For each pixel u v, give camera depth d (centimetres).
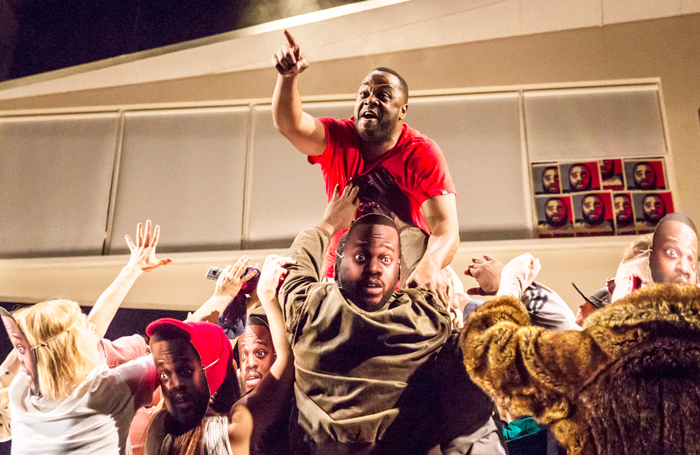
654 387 113
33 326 229
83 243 256
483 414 190
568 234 224
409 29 260
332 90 254
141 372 221
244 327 220
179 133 266
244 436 205
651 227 221
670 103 236
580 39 250
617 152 232
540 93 245
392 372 199
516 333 129
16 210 264
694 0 246
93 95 279
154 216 253
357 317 208
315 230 228
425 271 214
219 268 233
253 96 266
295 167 248
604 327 122
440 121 244
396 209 224
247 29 275
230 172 254
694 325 115
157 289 236
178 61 278
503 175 233
